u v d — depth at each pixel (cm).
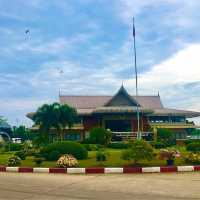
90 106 7206
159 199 1041
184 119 7281
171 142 5409
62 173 1808
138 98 7594
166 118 7194
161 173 1744
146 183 1362
